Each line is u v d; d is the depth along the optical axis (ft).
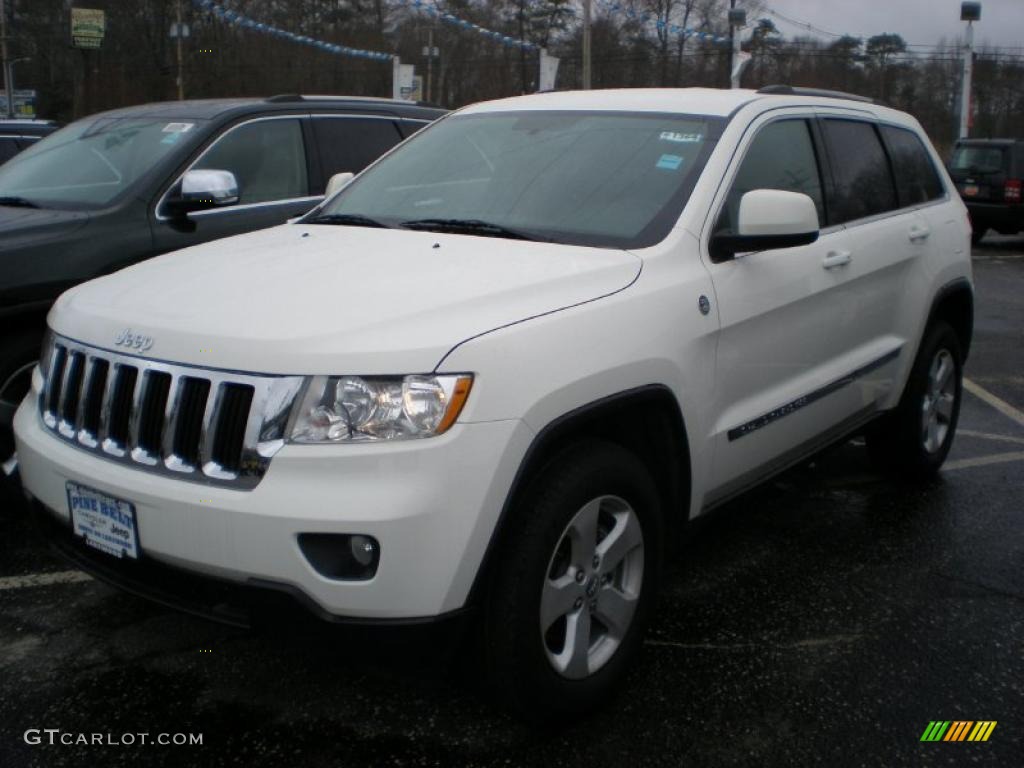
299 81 141.69
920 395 16.98
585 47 94.99
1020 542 15.51
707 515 12.32
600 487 10.05
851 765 9.90
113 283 11.43
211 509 8.92
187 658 11.66
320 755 9.93
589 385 9.85
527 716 9.86
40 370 11.36
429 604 8.88
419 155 14.79
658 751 10.05
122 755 9.89
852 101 16.53
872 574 14.28
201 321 9.64
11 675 11.26
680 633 12.46
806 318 13.48
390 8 140.97
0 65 179.93
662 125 13.38
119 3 159.63
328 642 8.99
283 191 19.85
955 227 17.94
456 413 8.91
